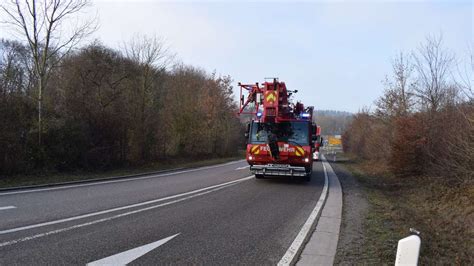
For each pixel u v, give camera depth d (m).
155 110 26.16
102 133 19.27
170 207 8.82
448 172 12.71
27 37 15.71
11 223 6.67
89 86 20.67
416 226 7.87
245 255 5.39
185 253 5.37
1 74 16.14
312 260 5.29
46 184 12.08
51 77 19.47
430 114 16.52
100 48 22.23
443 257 5.86
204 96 38.97
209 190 12.07
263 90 14.48
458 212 9.70
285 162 14.25
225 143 42.47
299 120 14.21
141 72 25.03
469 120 10.63
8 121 14.37
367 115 38.38
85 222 6.95
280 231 6.91
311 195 11.90
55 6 16.03
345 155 60.75
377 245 6.13
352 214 8.94
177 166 23.91
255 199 10.58
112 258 5.00
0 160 13.83
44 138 16.02
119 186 12.62
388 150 22.27
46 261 4.78
